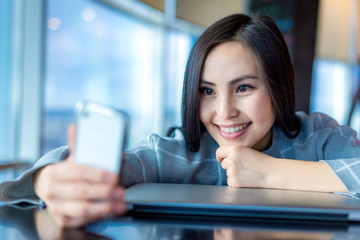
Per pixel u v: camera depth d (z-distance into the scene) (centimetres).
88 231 37
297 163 62
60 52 265
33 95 238
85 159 36
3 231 37
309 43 151
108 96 348
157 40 371
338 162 61
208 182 78
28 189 52
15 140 236
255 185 60
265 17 76
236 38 67
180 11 173
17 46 235
